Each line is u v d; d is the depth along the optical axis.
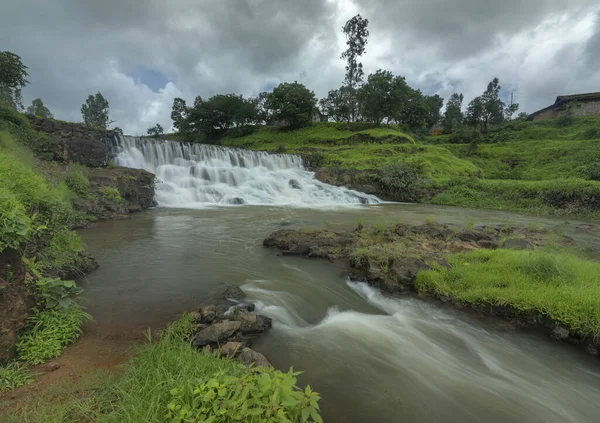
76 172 13.87
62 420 2.61
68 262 6.36
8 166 5.81
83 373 3.41
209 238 10.66
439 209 21.36
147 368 3.23
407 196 26.88
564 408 3.59
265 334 4.76
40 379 3.26
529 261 6.17
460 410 3.45
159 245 9.58
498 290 5.59
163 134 65.88
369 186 27.81
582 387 3.96
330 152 37.00
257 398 2.23
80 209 12.56
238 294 5.91
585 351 4.60
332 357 4.27
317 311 5.73
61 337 3.96
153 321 4.80
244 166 27.92
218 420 2.23
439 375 4.04
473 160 42.19
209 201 20.59
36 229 4.66
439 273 6.55
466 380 3.98
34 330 3.82
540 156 39.03
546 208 20.97
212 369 3.22
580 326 4.66
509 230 11.98
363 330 5.07
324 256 8.52
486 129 56.59
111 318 4.86
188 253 8.79
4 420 2.61
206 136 59.03
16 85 21.80
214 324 4.42
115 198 14.59
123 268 7.34
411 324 5.32
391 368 4.11
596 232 13.60
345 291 6.63
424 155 34.59
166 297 5.74
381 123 55.34
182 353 3.47
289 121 55.81
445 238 9.71
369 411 3.33
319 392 3.57
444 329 5.17
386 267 7.14
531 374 4.16
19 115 15.64
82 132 18.58
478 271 6.41
